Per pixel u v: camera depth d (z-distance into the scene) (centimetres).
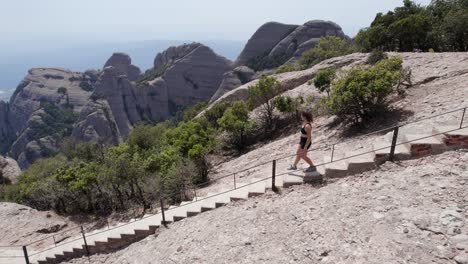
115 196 2191
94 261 1155
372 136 1319
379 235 593
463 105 1113
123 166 2006
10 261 1406
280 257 643
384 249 556
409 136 875
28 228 1898
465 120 936
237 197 1005
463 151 761
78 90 14012
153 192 1884
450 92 1366
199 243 830
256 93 2672
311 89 2720
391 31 3769
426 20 3516
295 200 843
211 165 2289
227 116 2528
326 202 769
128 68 15575
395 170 794
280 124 2523
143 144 3844
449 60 1864
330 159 984
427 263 503
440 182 677
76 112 13062
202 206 1057
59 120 12406
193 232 919
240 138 2559
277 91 2762
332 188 829
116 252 1146
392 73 1530
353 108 1576
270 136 2464
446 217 577
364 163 849
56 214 2188
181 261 782
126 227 1212
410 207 636
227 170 2014
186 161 2002
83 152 4500
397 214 629
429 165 757
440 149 792
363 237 604
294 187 916
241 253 704
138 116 11681
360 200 722
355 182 816
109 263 1078
